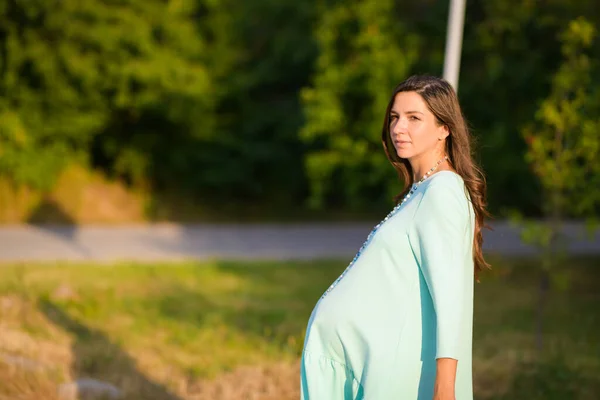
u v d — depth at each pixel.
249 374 5.81
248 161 20.72
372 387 2.42
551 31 9.74
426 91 2.52
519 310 8.79
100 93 17.64
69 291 8.45
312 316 2.59
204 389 5.45
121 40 16.88
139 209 19.00
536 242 7.31
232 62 20.38
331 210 21.39
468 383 2.43
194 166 20.72
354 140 10.48
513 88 10.48
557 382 5.77
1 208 17.05
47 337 6.38
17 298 7.73
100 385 5.19
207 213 19.81
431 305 2.41
